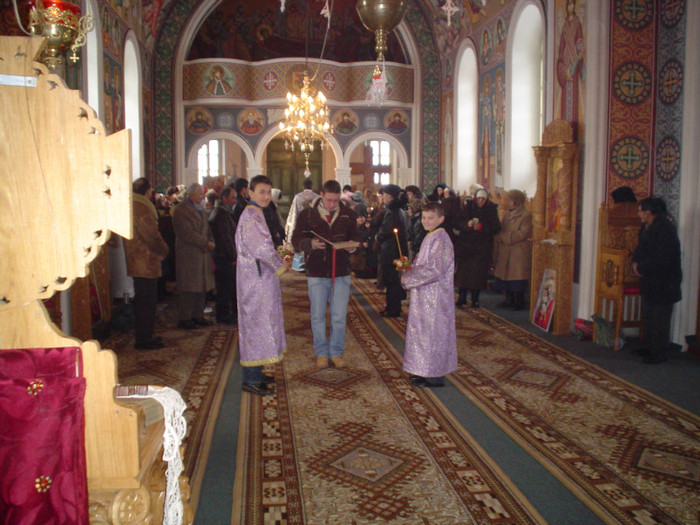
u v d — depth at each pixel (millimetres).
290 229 9406
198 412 4211
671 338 6301
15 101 1733
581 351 6008
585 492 3062
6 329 1760
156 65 14930
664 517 2822
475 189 8852
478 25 12047
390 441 3719
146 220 5766
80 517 1745
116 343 6246
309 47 17188
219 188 10281
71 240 1775
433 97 15516
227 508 2889
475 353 5902
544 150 7121
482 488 3100
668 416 4184
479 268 8227
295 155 21469
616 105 6469
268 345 4480
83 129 1759
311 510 2869
